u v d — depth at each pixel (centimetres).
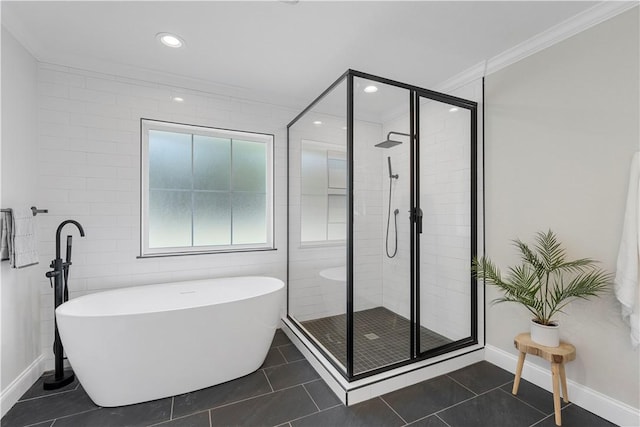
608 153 175
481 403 192
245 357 222
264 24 192
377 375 206
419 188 236
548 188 204
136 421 176
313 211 266
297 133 299
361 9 178
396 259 227
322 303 247
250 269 303
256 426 172
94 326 175
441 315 243
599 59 178
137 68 248
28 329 208
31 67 215
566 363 196
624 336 170
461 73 258
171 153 282
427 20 188
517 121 223
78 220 236
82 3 172
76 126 235
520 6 175
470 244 254
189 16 184
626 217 161
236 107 295
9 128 190
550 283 205
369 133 218
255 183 318
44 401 193
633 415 165
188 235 288
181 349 196
